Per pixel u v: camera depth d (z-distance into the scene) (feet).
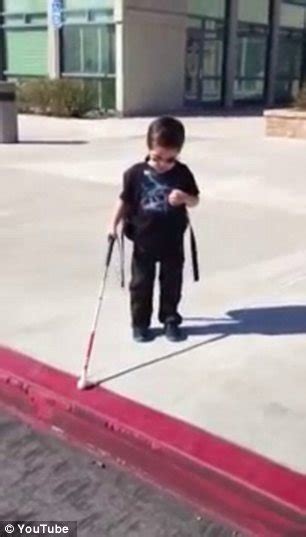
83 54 84.53
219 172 39.34
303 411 12.05
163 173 14.02
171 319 15.07
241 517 10.11
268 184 35.35
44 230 25.11
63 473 11.13
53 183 34.96
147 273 14.57
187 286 18.75
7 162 42.14
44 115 79.61
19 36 89.25
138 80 83.41
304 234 25.00
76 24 84.02
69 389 12.78
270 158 45.44
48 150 48.37
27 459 11.50
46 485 10.81
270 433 11.34
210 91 97.25
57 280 19.29
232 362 13.93
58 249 22.52
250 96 103.81
